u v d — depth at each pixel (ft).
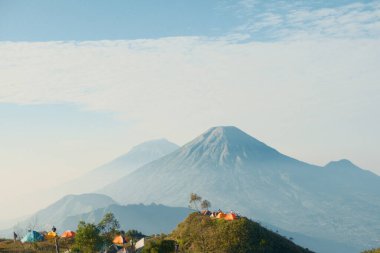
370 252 535.19
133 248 410.52
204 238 479.82
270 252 471.21
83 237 368.07
